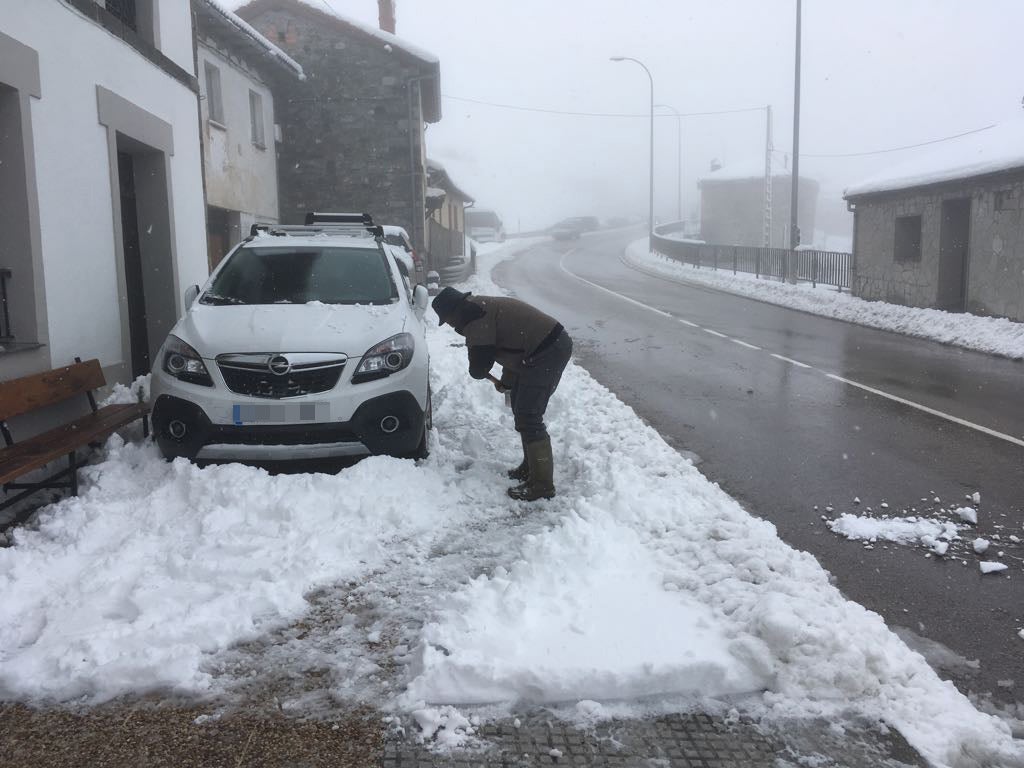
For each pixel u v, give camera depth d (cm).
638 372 1089
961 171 1552
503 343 536
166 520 477
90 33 691
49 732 297
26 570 414
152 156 870
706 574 407
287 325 565
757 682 326
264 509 484
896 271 1833
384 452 556
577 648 341
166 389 538
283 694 321
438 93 2498
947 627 390
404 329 588
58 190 632
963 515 534
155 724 302
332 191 2370
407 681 328
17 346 580
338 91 2347
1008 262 1462
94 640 343
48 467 559
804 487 600
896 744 295
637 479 552
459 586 408
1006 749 290
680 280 2992
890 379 1048
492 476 575
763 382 1020
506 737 297
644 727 304
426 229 2523
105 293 705
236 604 377
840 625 347
